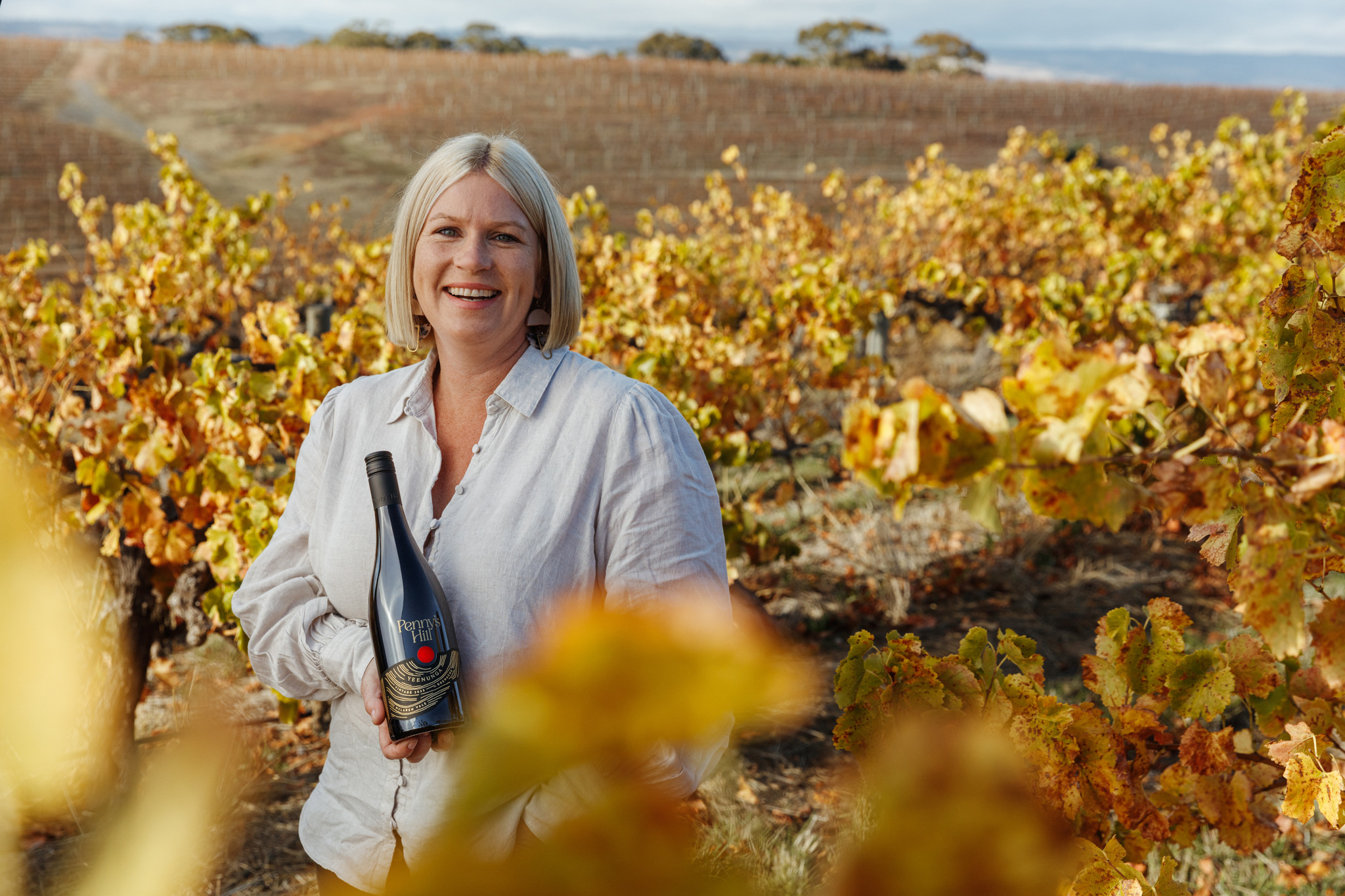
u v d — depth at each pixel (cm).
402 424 146
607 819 18
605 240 670
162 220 681
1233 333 111
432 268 141
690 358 481
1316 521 78
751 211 1009
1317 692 142
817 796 264
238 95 4716
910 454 60
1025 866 27
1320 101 4647
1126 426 94
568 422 138
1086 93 5000
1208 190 1088
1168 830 147
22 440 261
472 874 18
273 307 391
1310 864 260
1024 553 500
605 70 5659
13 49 5394
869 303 579
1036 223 980
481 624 131
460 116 4297
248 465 393
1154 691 150
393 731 128
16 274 546
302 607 147
